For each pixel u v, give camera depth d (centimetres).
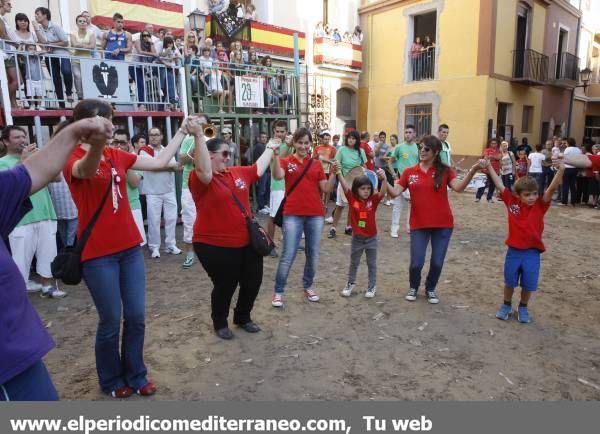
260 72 1066
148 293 524
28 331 164
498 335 415
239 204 378
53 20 975
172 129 899
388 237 788
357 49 1736
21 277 167
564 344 398
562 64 1903
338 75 1717
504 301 450
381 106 1783
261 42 1376
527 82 1600
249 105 1028
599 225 923
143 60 848
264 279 567
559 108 1962
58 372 355
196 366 362
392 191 471
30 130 813
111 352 308
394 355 380
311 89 1605
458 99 1546
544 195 421
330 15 1678
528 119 1775
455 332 421
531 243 425
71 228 577
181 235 798
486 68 1468
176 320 448
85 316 465
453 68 1551
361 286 545
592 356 378
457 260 652
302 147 454
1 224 164
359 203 489
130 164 303
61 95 730
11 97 675
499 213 1025
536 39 1709
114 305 293
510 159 1155
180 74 883
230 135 956
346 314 462
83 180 277
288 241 460
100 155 238
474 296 511
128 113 790
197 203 373
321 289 533
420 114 1672
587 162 396
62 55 711
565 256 680
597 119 2439
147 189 650
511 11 1531
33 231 492
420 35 1727
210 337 412
